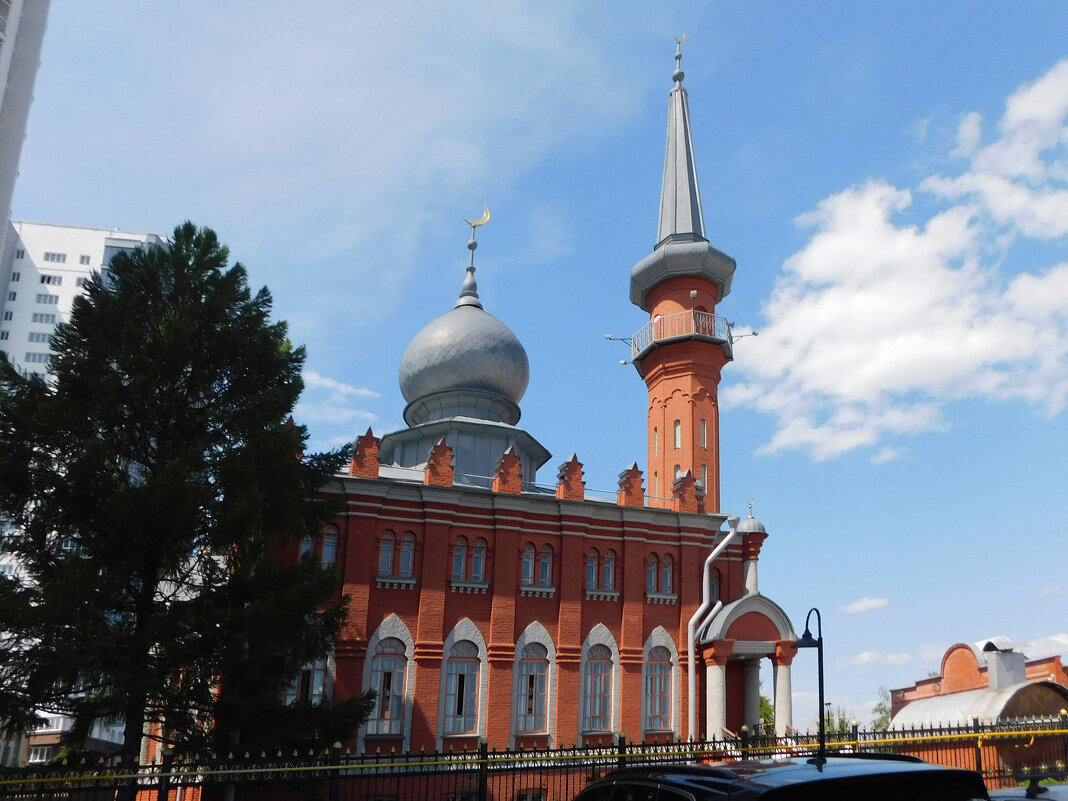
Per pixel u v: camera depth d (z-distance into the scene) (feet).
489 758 67.41
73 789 52.03
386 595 97.19
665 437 130.72
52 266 323.16
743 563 118.01
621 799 24.20
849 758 21.71
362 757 60.34
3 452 65.87
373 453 100.32
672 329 133.59
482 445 124.26
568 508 107.65
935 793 18.66
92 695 68.85
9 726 64.64
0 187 147.33
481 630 100.37
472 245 146.00
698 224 144.87
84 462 65.21
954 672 126.82
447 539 100.99
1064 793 21.18
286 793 80.74
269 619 67.36
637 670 106.42
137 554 66.95
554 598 105.19
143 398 71.67
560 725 100.42
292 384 80.94
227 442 77.66
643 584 110.01
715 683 105.29
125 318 75.82
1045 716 95.25
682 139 152.66
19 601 61.46
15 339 316.19
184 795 80.74
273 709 69.31
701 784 20.62
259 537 72.69
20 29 153.58
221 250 81.92
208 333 78.38
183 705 68.74
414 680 95.30
